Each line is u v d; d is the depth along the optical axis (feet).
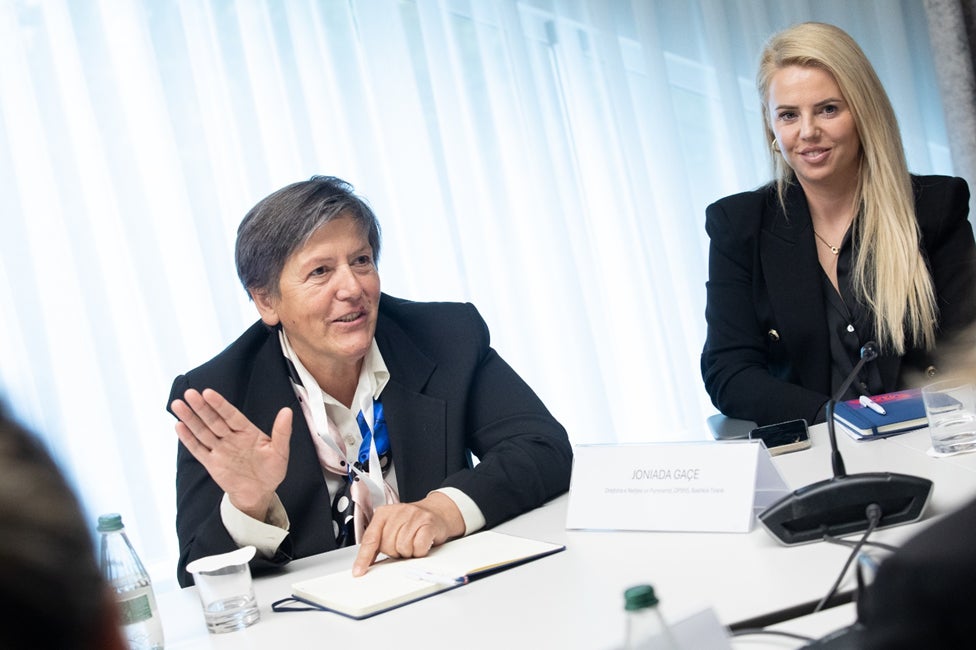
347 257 6.05
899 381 7.68
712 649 2.92
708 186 12.60
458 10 11.51
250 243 6.08
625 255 12.05
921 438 5.63
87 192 10.01
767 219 8.19
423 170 11.23
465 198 11.41
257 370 6.29
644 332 12.03
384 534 5.08
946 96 12.60
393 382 6.41
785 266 7.97
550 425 6.33
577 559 4.60
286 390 6.21
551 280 11.70
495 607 4.13
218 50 10.51
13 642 1.11
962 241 7.83
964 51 12.48
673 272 12.28
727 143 12.57
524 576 4.49
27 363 9.71
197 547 5.33
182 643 4.44
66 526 1.16
